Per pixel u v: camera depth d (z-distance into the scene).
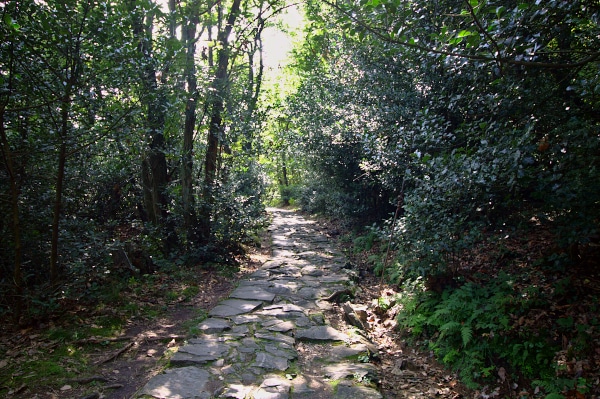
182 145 9.23
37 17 4.71
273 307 6.36
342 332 5.54
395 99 8.27
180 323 5.83
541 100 4.77
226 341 4.95
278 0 9.74
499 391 4.20
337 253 10.95
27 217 5.42
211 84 9.16
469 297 5.19
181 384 3.85
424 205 5.38
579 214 4.33
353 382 4.07
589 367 3.74
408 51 6.07
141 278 7.37
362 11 4.29
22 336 4.75
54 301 5.13
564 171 4.23
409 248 5.84
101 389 3.91
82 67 4.98
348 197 12.38
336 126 11.26
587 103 4.71
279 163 23.78
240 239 10.39
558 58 4.62
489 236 6.45
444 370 4.81
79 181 7.02
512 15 3.68
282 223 17.61
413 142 6.48
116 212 10.29
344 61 10.81
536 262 5.32
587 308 4.26
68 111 5.03
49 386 3.84
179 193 9.27
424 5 5.08
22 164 5.12
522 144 4.04
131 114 5.45
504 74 4.85
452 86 6.74
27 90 4.75
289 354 4.62
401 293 6.59
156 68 6.09
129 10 6.09
